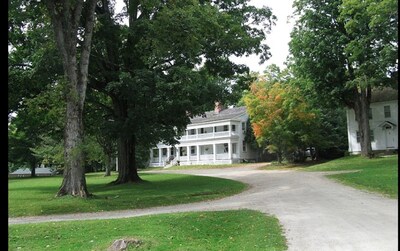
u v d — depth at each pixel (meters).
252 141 60.12
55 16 17.86
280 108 43.31
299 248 8.02
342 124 52.22
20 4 18.11
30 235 10.31
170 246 8.78
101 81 24.66
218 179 29.48
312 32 39.00
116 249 8.55
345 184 21.41
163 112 23.41
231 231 10.52
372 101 47.72
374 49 34.41
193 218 12.20
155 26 19.95
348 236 8.84
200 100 23.42
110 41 22.81
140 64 23.91
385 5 27.72
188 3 20.59
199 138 62.84
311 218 11.42
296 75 42.00
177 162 65.38
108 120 26.77
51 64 20.14
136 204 17.19
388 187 18.08
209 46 24.06
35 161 56.00
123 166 27.80
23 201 18.20
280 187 21.83
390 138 46.22
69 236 10.12
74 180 18.23
